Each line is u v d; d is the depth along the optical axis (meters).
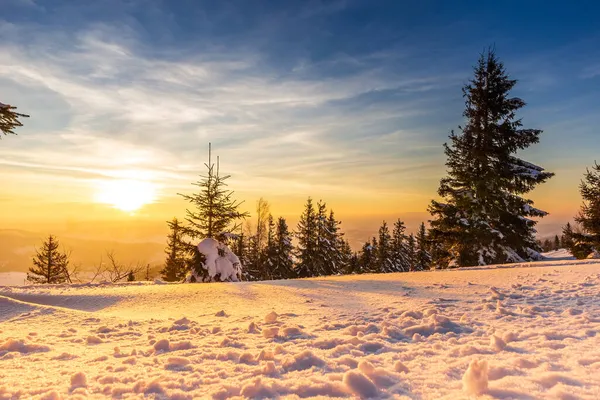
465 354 4.00
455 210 28.00
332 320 6.75
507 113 28.02
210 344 5.06
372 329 5.69
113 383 3.36
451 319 6.15
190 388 3.18
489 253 26.77
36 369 4.00
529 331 4.96
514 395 2.60
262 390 2.94
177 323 6.94
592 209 29.14
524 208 27.38
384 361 3.84
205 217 23.97
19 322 7.81
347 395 2.83
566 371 3.15
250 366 3.82
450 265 27.92
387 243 59.75
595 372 3.04
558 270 12.72
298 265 48.31
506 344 4.30
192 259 22.61
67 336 6.20
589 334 4.61
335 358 4.00
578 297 7.70
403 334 5.24
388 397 2.76
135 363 4.18
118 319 7.92
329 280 14.12
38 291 12.94
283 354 4.31
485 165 27.50
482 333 5.16
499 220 27.59
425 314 6.68
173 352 4.66
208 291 11.97
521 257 27.91
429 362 3.74
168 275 37.66
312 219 48.44
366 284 12.37
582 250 29.42
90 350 5.05
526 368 3.31
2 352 4.91
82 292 12.46
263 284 13.57
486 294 8.98
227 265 22.94
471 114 28.58
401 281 12.66
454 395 2.71
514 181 27.30
